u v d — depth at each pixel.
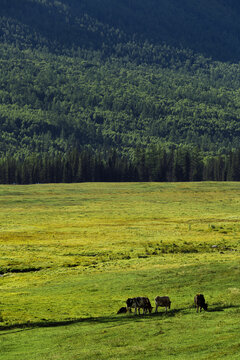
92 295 68.38
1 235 132.00
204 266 79.75
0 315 58.22
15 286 78.12
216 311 53.31
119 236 129.50
